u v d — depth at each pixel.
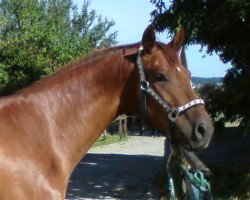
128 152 18.47
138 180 11.88
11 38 13.41
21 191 3.35
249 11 8.47
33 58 12.45
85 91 3.71
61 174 3.55
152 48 3.64
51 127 3.60
